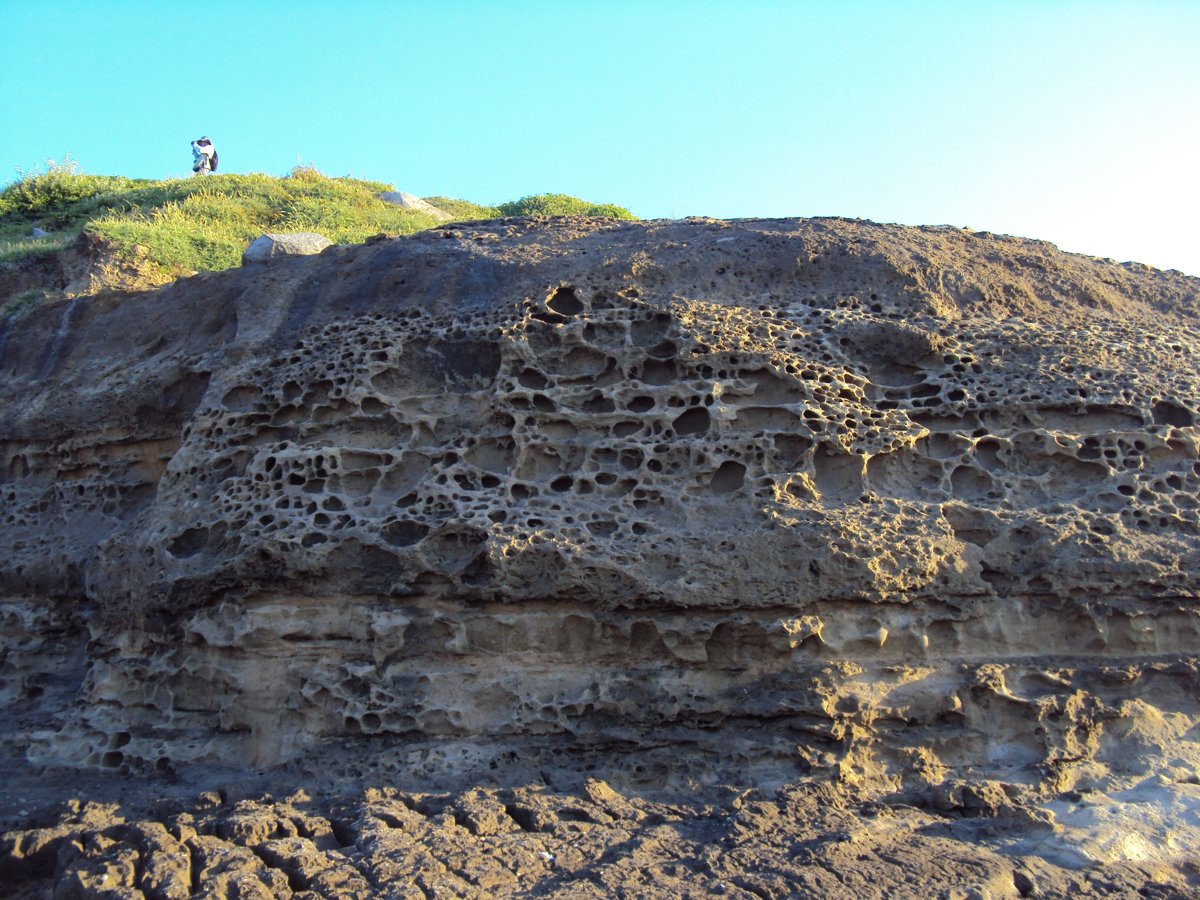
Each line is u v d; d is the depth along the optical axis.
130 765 7.00
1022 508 7.24
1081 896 5.14
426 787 6.34
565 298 8.06
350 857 5.22
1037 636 6.99
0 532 8.95
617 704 6.57
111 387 9.05
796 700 6.48
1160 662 6.95
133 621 7.41
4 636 8.54
